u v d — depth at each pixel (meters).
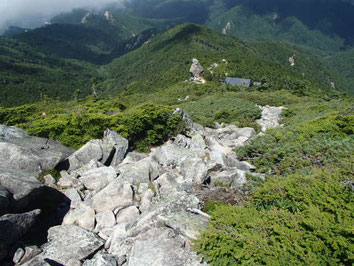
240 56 148.25
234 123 23.45
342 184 5.00
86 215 6.63
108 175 8.94
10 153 8.52
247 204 5.96
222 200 7.18
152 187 8.34
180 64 149.12
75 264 5.25
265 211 4.93
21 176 6.57
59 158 9.42
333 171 6.12
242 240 4.09
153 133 13.84
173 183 8.58
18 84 178.00
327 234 3.69
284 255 3.64
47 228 6.46
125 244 5.60
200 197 7.43
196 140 14.11
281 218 4.36
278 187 5.65
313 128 12.81
